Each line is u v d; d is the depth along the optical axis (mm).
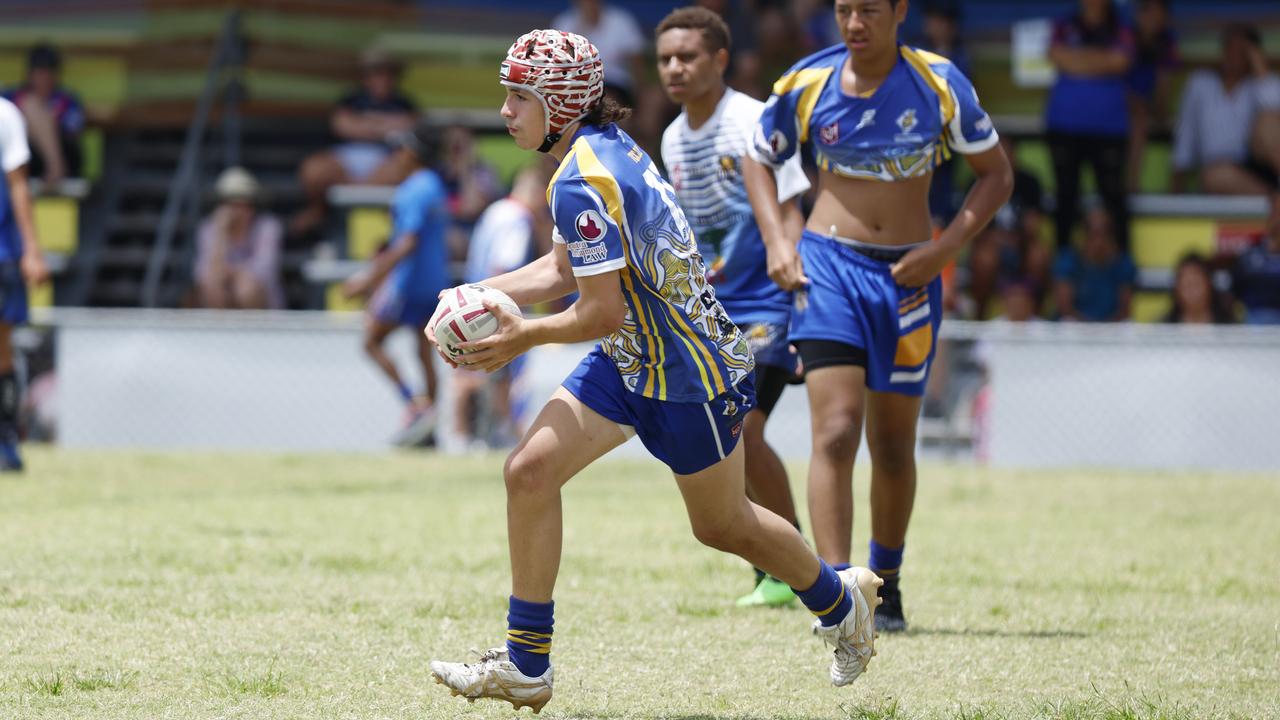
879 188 20359
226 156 64375
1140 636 20266
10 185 37688
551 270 15625
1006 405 46531
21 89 61156
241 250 56156
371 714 15453
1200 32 63938
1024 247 53250
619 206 14297
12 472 38406
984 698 16656
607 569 25000
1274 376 45625
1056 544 29047
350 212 59594
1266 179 58312
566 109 14688
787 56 58312
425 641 19031
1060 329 46406
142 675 16906
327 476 39281
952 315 50500
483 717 15461
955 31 54531
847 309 20172
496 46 67688
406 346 48281
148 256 62094
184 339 48438
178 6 67375
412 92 67625
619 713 15828
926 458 46812
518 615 14898
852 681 16422
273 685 16406
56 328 48719
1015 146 62438
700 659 18484
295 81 66812
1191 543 29500
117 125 65875
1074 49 55344
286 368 48250
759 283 23219
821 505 19875
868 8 19844
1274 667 18422
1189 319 51375
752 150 21234
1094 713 15711
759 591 22266
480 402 47719
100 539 26844
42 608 20406
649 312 14680
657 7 66562
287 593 22031
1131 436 46188
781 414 45969
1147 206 57375
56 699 15758
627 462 45281
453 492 35969
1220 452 45844
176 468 40625
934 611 22062
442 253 47500
